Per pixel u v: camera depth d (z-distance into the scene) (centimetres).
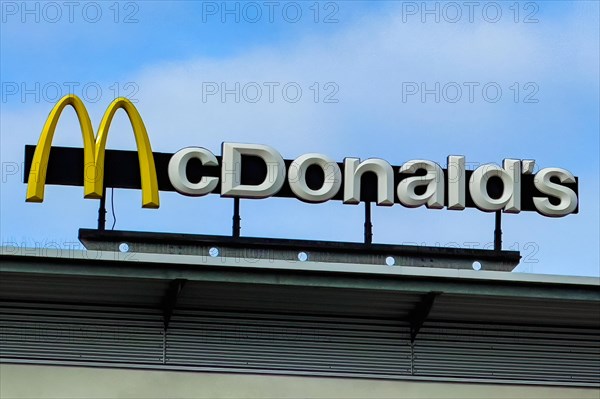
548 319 3591
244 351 3425
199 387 3347
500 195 3794
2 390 3256
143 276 3291
